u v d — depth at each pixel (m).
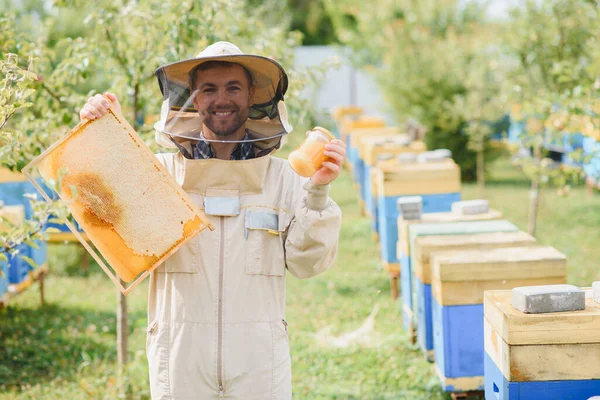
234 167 2.50
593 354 2.86
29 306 6.89
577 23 8.09
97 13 4.43
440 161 7.20
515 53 8.63
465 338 4.10
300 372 5.07
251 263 2.49
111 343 5.78
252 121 2.59
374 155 8.89
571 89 7.49
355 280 7.62
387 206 6.68
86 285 7.73
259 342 2.49
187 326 2.48
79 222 2.44
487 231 4.74
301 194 2.54
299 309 6.65
